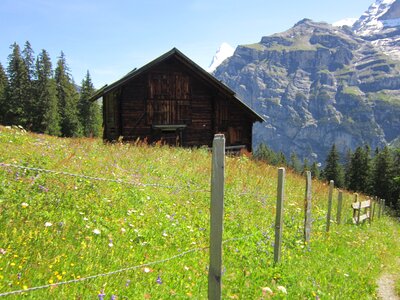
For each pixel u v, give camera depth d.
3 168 7.77
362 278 8.61
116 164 11.92
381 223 21.73
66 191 7.68
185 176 12.98
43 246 5.28
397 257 12.83
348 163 102.81
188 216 8.88
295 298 6.23
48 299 4.10
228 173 15.04
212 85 27.36
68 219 6.52
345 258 9.78
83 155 12.36
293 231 10.19
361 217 17.09
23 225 5.72
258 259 7.38
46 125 75.88
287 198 14.61
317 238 10.66
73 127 84.44
